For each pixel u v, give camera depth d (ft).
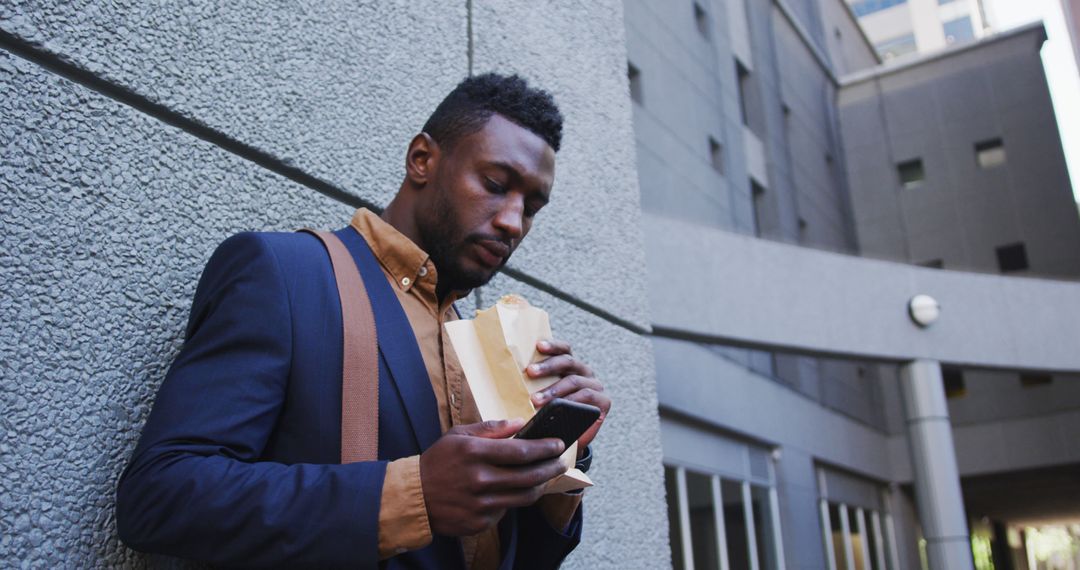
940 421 25.66
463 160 3.70
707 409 29.55
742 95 50.96
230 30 4.42
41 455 3.13
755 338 23.17
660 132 37.14
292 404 3.07
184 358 2.94
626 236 8.11
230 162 4.24
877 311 26.20
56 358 3.26
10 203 3.23
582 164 7.70
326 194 4.94
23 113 3.34
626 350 7.56
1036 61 64.64
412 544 2.60
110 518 3.29
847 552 40.91
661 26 40.52
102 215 3.55
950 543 24.50
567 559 6.08
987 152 64.59
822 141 62.85
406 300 3.64
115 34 3.77
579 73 8.05
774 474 34.42
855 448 44.70
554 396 3.14
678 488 26.76
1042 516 73.31
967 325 27.35
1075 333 28.25
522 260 6.44
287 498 2.58
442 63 6.12
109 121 3.67
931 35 140.05
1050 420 51.01
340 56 5.17
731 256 23.62
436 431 3.33
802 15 68.80
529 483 2.65
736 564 28.89
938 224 63.72
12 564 2.96
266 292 3.09
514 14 7.23
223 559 2.58
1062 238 59.93
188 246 3.91
